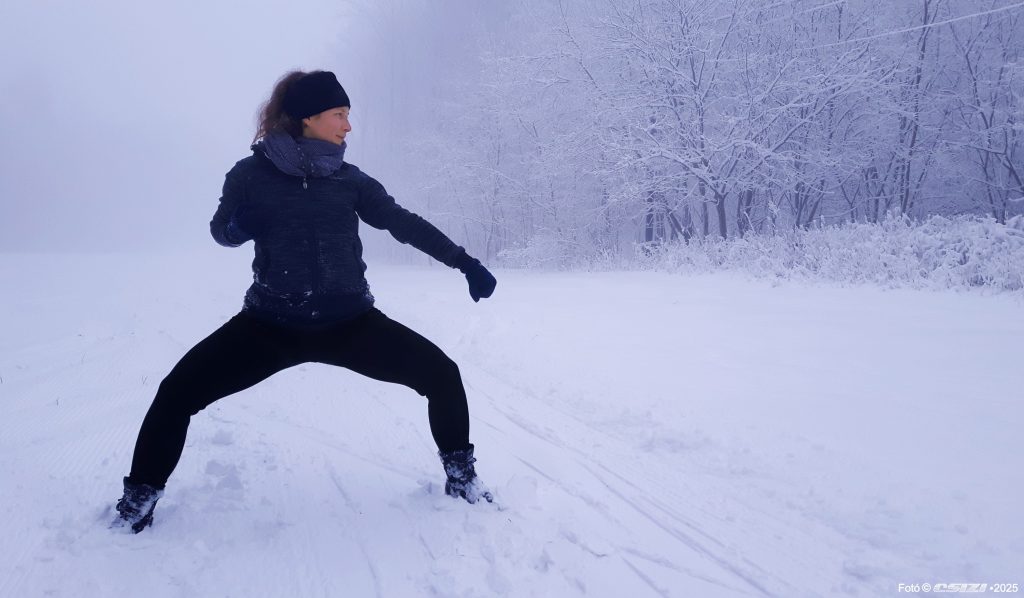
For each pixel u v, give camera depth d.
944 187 20.23
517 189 23.33
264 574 2.24
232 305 10.64
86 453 3.43
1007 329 7.02
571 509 2.81
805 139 18.38
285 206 2.50
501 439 3.86
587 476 3.26
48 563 2.27
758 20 18.42
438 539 2.47
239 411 4.25
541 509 2.78
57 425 3.99
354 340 2.60
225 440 3.60
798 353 6.14
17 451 3.46
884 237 12.06
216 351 2.49
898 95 18.53
